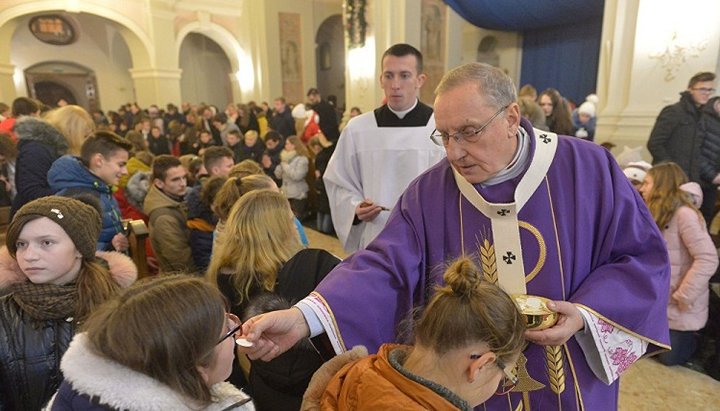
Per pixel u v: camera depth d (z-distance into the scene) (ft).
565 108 14.16
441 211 4.02
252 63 44.27
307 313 3.45
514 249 3.73
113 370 2.41
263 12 41.45
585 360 3.69
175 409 2.42
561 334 3.19
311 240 16.76
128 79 49.34
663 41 15.11
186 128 27.14
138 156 13.32
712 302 8.46
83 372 2.42
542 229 3.68
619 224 3.69
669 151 11.77
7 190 11.05
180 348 2.45
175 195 8.68
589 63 32.35
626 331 3.48
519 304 3.25
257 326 3.14
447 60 28.81
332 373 2.97
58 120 8.65
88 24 46.34
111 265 4.80
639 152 13.12
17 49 43.47
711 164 11.28
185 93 51.83
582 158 3.78
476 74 3.37
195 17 41.81
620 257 3.69
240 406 2.77
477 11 29.27
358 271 3.77
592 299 3.43
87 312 4.07
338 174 7.26
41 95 45.42
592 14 29.25
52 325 4.01
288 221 5.23
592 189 3.72
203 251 8.11
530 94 15.35
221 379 2.83
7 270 4.26
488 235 3.81
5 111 18.57
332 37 54.19
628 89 16.14
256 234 4.95
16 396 3.93
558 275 3.65
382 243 4.00
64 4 35.78
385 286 3.77
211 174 10.53
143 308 2.49
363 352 3.10
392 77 6.59
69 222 4.12
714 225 13.26
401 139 6.81
